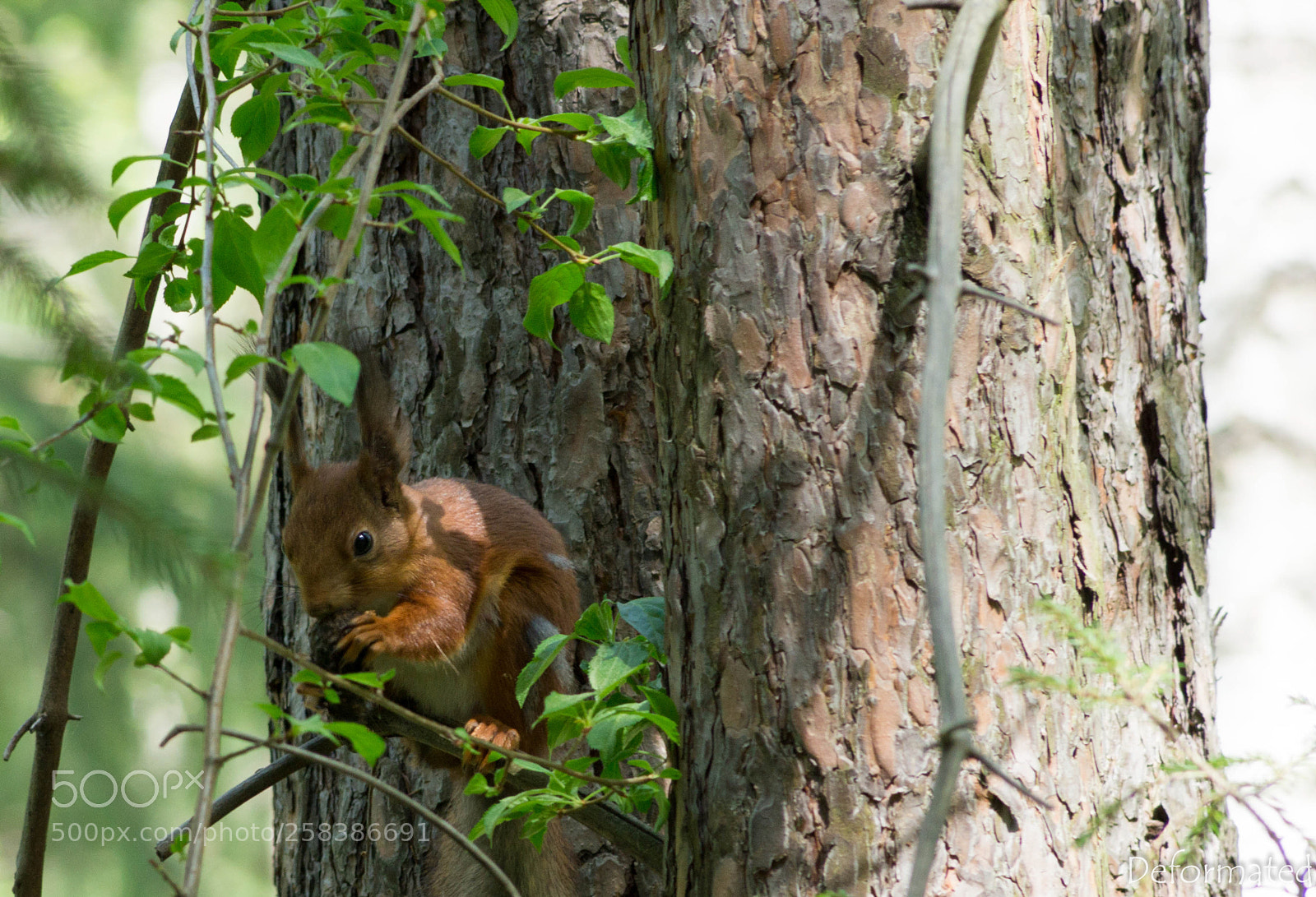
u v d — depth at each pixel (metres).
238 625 3.80
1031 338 4.89
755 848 4.73
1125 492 6.06
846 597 4.73
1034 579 4.83
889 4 4.78
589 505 7.36
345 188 4.67
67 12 18.80
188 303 5.81
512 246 7.50
